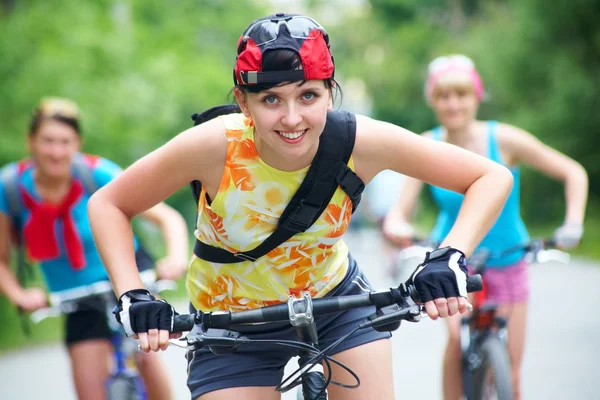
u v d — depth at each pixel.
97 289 11.79
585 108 53.19
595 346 19.91
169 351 22.83
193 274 8.48
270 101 7.14
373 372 8.13
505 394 11.11
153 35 43.31
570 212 12.94
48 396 18.22
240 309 8.36
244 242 7.93
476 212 7.80
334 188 7.74
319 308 7.52
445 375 12.54
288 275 8.17
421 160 7.87
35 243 12.46
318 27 7.19
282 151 7.24
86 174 12.38
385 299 7.50
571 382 16.62
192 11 51.91
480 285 7.40
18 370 21.80
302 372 7.77
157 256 35.06
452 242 7.69
